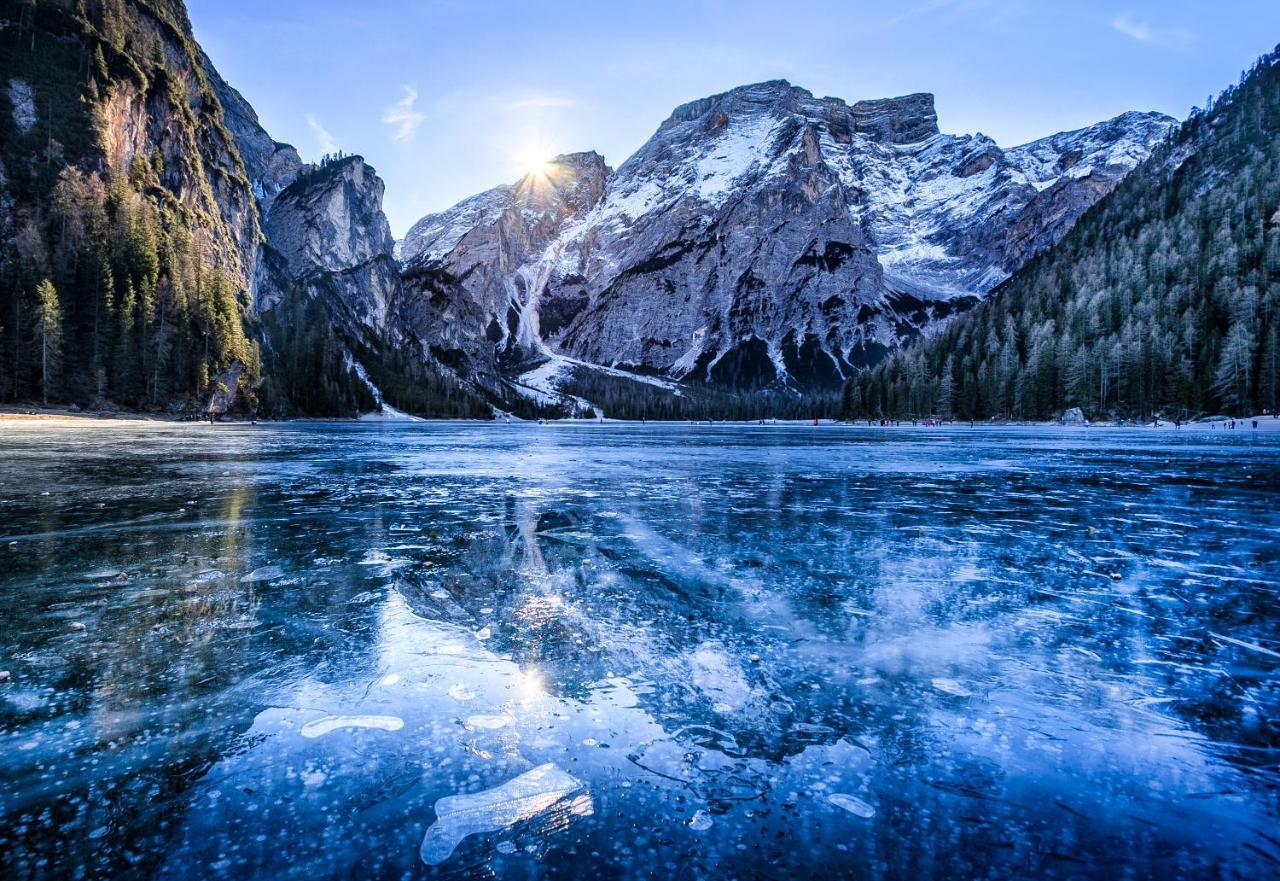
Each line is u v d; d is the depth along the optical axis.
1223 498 14.96
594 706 4.08
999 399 106.25
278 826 2.84
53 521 10.62
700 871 2.55
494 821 2.89
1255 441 46.84
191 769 3.31
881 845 2.74
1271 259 91.62
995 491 16.19
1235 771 3.36
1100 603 6.42
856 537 9.88
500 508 12.54
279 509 12.16
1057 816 2.97
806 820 2.93
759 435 63.66
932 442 46.53
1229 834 2.84
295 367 113.38
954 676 4.60
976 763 3.44
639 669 4.67
